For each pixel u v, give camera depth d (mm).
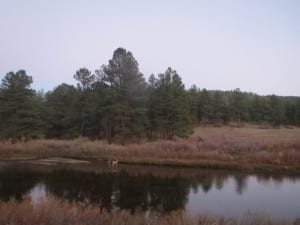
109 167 38656
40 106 64062
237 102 108000
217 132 80875
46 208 14859
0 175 33031
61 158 44938
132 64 56938
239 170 37219
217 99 104125
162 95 60406
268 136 66438
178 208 22062
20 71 59438
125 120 55938
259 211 21078
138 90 57000
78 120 62562
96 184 29672
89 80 63062
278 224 15727
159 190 27719
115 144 51875
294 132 84188
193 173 35562
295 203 23828
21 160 42938
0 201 21922
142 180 31750
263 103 111812
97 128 61062
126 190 27625
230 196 25906
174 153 42719
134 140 55438
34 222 12461
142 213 19781
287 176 34219
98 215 14531
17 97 58375
